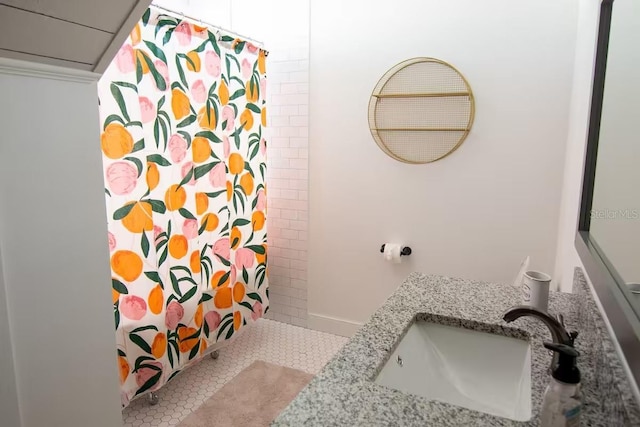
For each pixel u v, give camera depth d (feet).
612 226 3.09
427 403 2.72
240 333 9.57
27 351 3.80
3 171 3.50
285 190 9.61
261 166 8.95
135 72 5.99
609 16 3.94
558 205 7.31
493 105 7.53
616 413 2.21
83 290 4.28
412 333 4.10
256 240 8.98
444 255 8.31
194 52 6.95
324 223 9.36
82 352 4.33
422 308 4.35
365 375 3.03
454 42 7.66
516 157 7.48
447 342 4.20
